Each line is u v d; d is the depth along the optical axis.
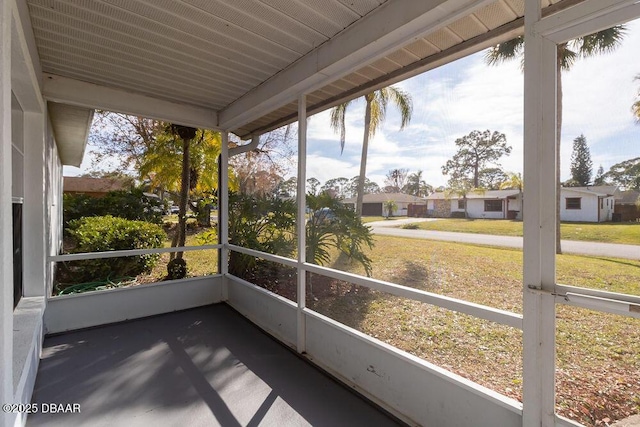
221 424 1.90
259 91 3.17
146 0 1.90
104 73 2.92
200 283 4.09
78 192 6.52
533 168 1.40
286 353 2.82
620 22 1.17
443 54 2.02
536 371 1.38
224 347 2.93
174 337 3.13
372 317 2.26
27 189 2.76
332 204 2.75
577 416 1.29
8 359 1.29
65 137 4.98
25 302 2.69
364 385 2.21
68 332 3.20
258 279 3.69
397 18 1.84
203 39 2.33
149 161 6.15
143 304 3.68
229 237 4.31
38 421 1.90
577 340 1.30
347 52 2.17
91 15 2.04
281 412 2.01
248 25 2.15
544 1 1.50
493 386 1.62
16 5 1.54
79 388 2.25
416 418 1.88
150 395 2.18
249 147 3.99
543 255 1.38
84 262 4.83
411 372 1.91
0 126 1.19
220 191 4.37
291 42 2.36
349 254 2.54
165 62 2.70
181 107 3.75
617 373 1.21
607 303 1.19
